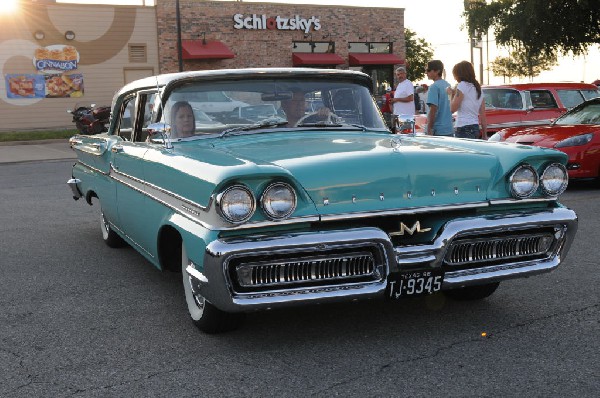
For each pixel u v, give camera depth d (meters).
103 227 6.54
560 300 4.45
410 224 3.62
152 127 4.21
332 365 3.44
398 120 5.00
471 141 4.27
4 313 4.48
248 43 31.19
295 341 3.79
